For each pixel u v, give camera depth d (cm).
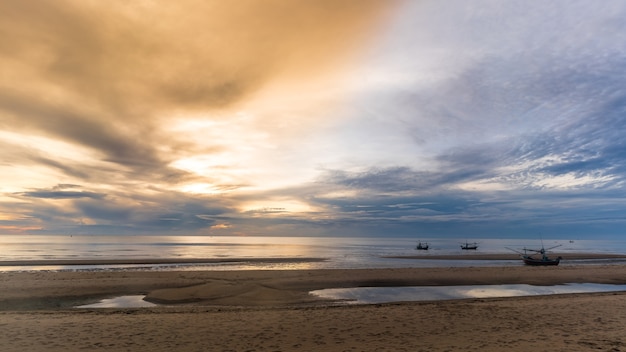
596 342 882
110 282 2120
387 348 858
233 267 3434
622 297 1666
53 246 8731
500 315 1259
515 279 2530
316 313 1302
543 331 1016
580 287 2281
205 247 9369
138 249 7431
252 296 1862
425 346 871
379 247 10562
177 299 1772
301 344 902
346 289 2111
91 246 8788
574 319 1183
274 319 1199
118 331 1023
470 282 2400
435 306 1443
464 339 937
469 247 9512
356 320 1184
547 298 1652
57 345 880
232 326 1097
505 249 10150
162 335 986
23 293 1802
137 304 1659
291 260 4444
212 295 1867
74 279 2186
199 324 1120
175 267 3381
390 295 1959
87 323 1121
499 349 827
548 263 3962
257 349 859
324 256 5553
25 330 1022
